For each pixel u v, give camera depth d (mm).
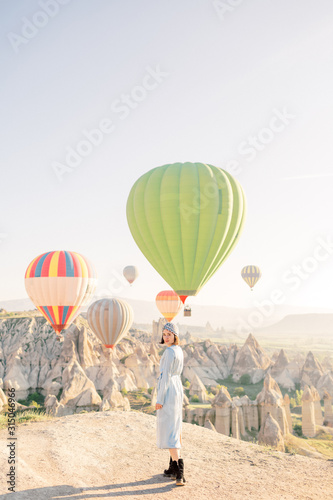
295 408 73562
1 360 109500
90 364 111250
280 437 49219
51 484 5785
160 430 6312
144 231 25328
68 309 33094
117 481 6234
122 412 11102
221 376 127250
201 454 7902
